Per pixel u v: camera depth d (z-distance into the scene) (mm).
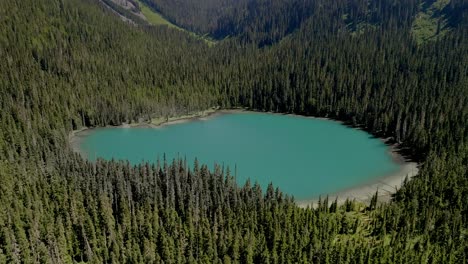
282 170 133125
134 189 105938
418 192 100312
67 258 83938
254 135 175125
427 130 145125
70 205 94312
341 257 76062
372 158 142875
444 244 82125
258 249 82250
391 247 80812
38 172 112188
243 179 126438
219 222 90438
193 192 100875
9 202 91625
